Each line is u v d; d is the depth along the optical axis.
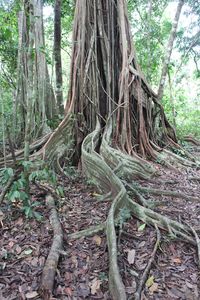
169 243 3.71
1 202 4.07
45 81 8.91
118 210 4.17
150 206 4.53
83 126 6.82
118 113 6.93
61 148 6.36
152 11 13.30
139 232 3.93
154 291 2.98
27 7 6.88
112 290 2.86
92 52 7.05
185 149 8.42
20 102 8.41
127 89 6.95
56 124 7.89
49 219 4.11
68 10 9.47
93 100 6.94
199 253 3.40
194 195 5.32
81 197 5.05
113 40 7.33
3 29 7.06
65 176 5.89
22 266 3.30
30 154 6.34
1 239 3.79
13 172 4.22
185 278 3.18
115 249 3.27
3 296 2.89
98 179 5.21
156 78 14.70
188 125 13.51
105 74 7.13
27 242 3.70
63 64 17.38
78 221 4.25
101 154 6.00
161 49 14.22
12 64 8.87
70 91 7.04
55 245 3.46
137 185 5.39
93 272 3.23
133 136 7.26
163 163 7.02
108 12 7.30
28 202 4.17
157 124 8.07
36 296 2.89
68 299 2.87
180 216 4.40
